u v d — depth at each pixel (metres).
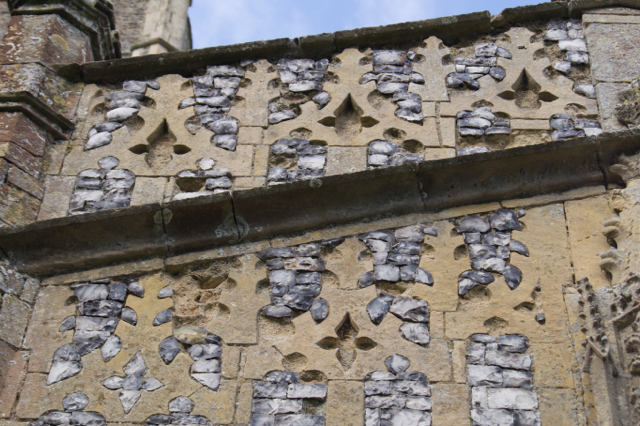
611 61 6.38
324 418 4.67
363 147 5.93
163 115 6.20
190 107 6.23
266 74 6.42
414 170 5.48
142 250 5.37
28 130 5.94
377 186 5.49
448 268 5.23
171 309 5.16
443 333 4.96
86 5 6.99
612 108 6.09
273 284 5.22
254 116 6.15
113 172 5.87
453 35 6.64
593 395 4.61
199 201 5.39
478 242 5.34
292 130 6.05
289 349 4.94
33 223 5.32
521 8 6.67
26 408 4.76
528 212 5.47
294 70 6.45
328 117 6.10
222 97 6.29
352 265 5.27
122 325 5.09
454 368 4.82
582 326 4.82
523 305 5.07
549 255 5.27
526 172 5.56
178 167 5.88
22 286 5.24
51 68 6.43
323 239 5.39
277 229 5.42
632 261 5.00
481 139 5.99
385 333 4.97
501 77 6.32
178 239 5.39
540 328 4.95
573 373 4.75
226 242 5.41
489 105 6.16
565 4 6.71
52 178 5.83
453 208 5.50
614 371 4.61
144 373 4.89
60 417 4.74
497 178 5.55
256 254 5.35
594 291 5.00
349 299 5.13
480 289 5.15
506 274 5.19
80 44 6.83
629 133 5.55
